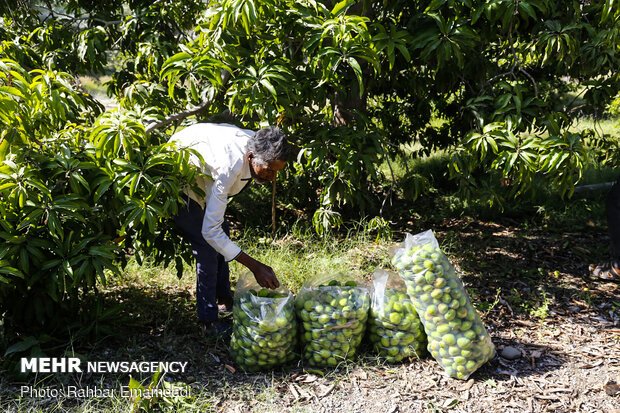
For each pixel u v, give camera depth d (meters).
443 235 5.24
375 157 3.96
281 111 3.60
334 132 3.79
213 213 2.87
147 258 4.23
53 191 2.79
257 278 2.96
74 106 3.20
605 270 4.31
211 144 2.91
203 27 3.63
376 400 2.77
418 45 3.32
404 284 3.18
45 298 3.00
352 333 2.97
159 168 2.93
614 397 2.83
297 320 3.08
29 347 2.92
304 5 3.28
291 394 2.81
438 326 2.89
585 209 5.79
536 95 3.55
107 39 5.05
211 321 3.28
